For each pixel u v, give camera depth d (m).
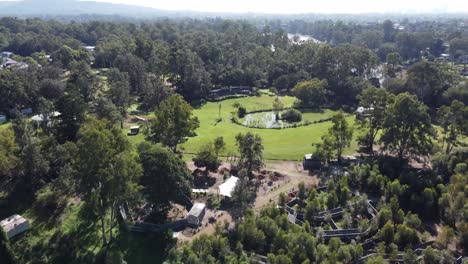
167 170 57.84
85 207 60.75
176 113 80.25
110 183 48.03
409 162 78.94
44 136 75.56
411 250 49.69
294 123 111.94
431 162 75.12
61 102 79.06
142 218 59.34
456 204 59.56
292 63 158.38
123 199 50.47
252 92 144.88
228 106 128.12
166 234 54.41
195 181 71.50
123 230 56.03
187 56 140.75
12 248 48.62
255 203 64.25
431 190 62.22
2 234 44.84
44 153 67.50
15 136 71.06
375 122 84.50
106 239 53.84
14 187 65.00
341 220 60.06
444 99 117.81
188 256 46.28
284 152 86.81
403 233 53.72
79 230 55.62
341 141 78.38
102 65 176.38
